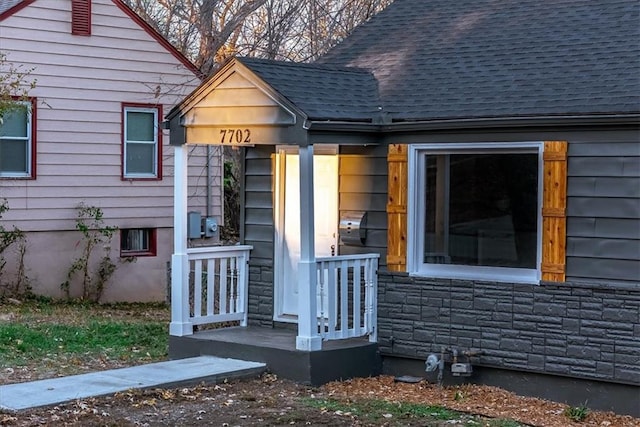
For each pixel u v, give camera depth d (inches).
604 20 406.3
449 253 387.5
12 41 622.2
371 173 405.1
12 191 627.8
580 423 328.8
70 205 658.8
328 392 363.3
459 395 362.3
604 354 346.0
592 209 348.5
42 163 642.2
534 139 359.6
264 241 443.8
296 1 880.3
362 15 870.4
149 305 687.1
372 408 330.0
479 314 375.6
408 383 385.1
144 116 698.8
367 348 395.9
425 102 390.3
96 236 671.1
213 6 844.0
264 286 442.6
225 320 437.7
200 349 406.0
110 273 682.2
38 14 635.5
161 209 711.1
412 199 391.5
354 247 413.4
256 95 383.6
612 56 377.1
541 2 440.5
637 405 341.4
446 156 386.6
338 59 450.0
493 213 375.9
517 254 370.9
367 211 407.5
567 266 354.6
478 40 425.4
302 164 371.6
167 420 302.8
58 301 643.5
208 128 402.0
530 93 370.0
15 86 575.2
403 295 394.9
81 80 660.1
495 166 374.9
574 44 394.6
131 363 406.0
